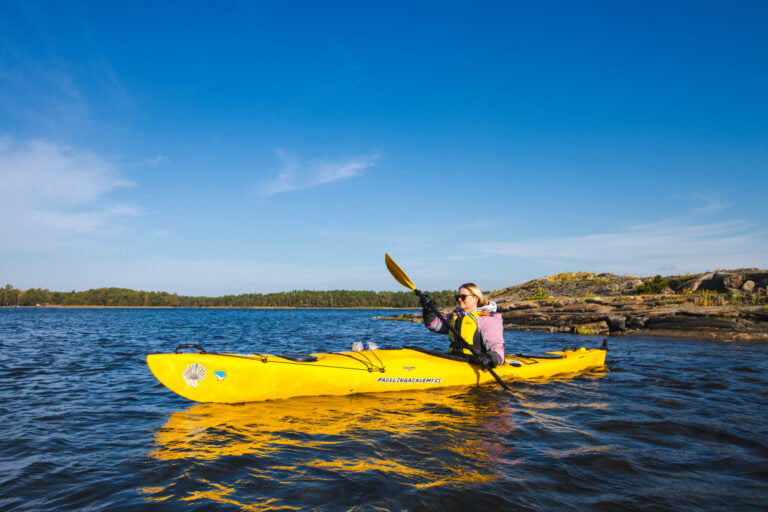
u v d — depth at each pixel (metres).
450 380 5.05
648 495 2.39
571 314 17.16
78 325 22.80
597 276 28.73
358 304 150.88
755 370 6.66
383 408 4.13
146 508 2.26
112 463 2.88
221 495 2.39
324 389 4.52
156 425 3.74
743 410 4.21
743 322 12.88
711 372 6.47
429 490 2.41
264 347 11.34
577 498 2.34
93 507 2.27
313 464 2.80
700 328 13.42
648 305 17.00
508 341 12.80
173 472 2.71
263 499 2.33
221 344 12.10
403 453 2.99
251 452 3.02
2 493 2.45
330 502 2.28
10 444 3.29
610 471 2.71
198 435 3.40
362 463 2.81
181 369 4.02
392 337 15.32
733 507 2.26
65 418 4.01
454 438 3.29
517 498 2.33
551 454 2.99
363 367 4.73
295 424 3.64
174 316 45.62
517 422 3.73
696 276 21.17
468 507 2.23
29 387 5.44
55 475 2.70
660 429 3.58
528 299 25.19
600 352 7.07
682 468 2.77
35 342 11.91
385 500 2.29
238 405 4.21
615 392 4.99
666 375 6.18
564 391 5.00
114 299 153.62
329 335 16.30
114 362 7.71
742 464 2.85
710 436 3.43
